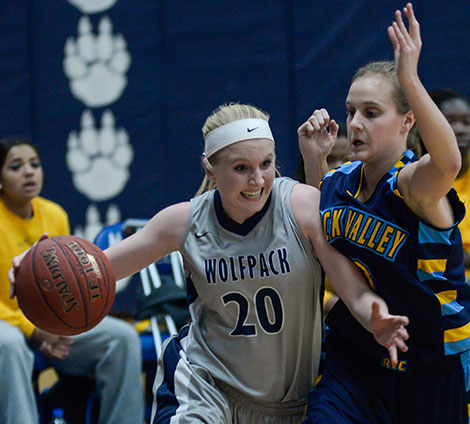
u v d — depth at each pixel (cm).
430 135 545
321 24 1489
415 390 630
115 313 1484
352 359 645
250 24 1504
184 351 681
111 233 1126
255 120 618
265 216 641
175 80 1522
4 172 1051
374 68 625
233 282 636
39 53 1536
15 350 910
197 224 654
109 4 1525
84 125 1537
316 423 605
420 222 589
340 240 620
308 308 646
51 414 1016
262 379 647
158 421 644
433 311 602
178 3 1514
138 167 1532
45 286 636
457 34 1474
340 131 967
